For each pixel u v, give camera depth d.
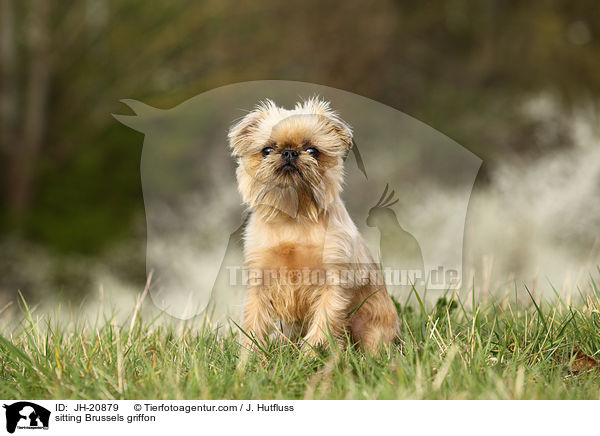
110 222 30.70
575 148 21.27
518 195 17.78
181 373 7.08
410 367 6.80
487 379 6.63
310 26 32.66
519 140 26.81
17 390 6.73
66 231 29.45
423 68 32.75
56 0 34.47
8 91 33.41
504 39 33.72
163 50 32.97
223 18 33.41
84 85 34.75
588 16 34.84
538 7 34.75
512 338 7.92
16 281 23.69
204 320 8.34
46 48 33.56
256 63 31.70
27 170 32.50
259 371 7.01
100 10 34.78
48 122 34.44
